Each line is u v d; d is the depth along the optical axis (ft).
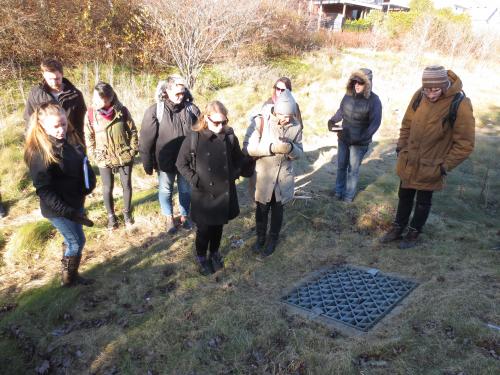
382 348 10.07
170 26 35.50
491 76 52.31
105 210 18.30
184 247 15.69
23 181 20.53
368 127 17.56
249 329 11.34
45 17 34.50
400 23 65.77
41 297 12.85
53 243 15.80
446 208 19.29
